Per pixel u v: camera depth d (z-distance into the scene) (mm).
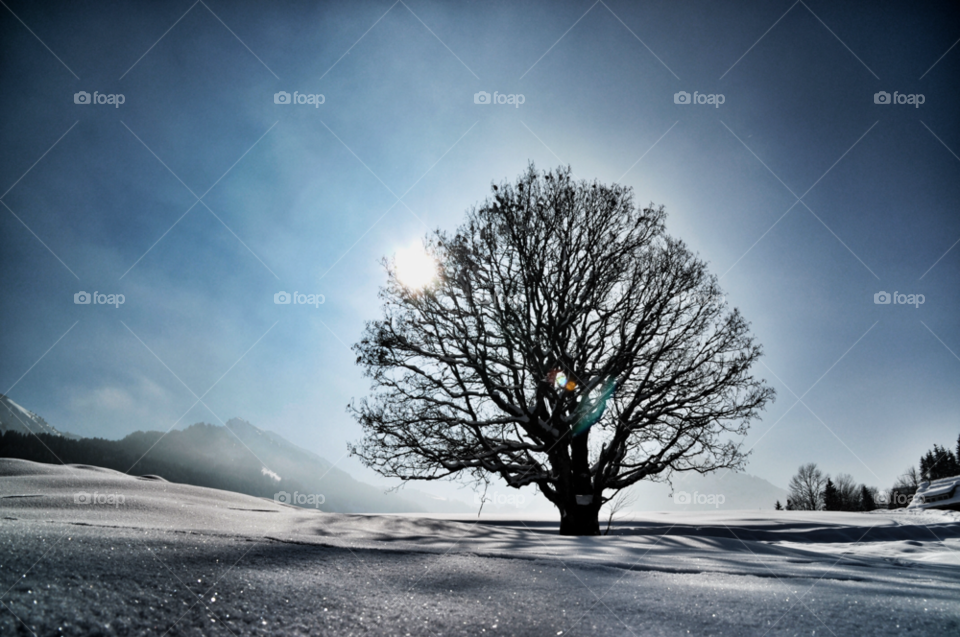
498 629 2066
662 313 13906
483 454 13141
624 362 13422
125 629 1790
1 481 8750
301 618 2068
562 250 14164
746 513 19656
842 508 53062
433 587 2734
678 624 2201
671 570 3668
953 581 4250
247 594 2293
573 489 13219
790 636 2072
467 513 24391
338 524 7629
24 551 2600
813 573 3957
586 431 13484
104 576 2312
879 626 2264
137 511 6500
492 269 14086
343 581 2719
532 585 2898
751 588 3041
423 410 13828
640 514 19734
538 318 13664
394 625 2061
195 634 1817
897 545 9406
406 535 6625
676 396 13789
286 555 3326
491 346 13727
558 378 13297
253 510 8875
